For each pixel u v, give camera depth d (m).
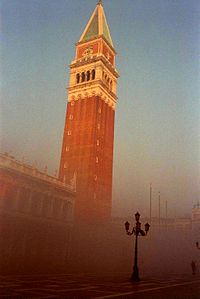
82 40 92.38
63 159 78.69
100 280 28.73
